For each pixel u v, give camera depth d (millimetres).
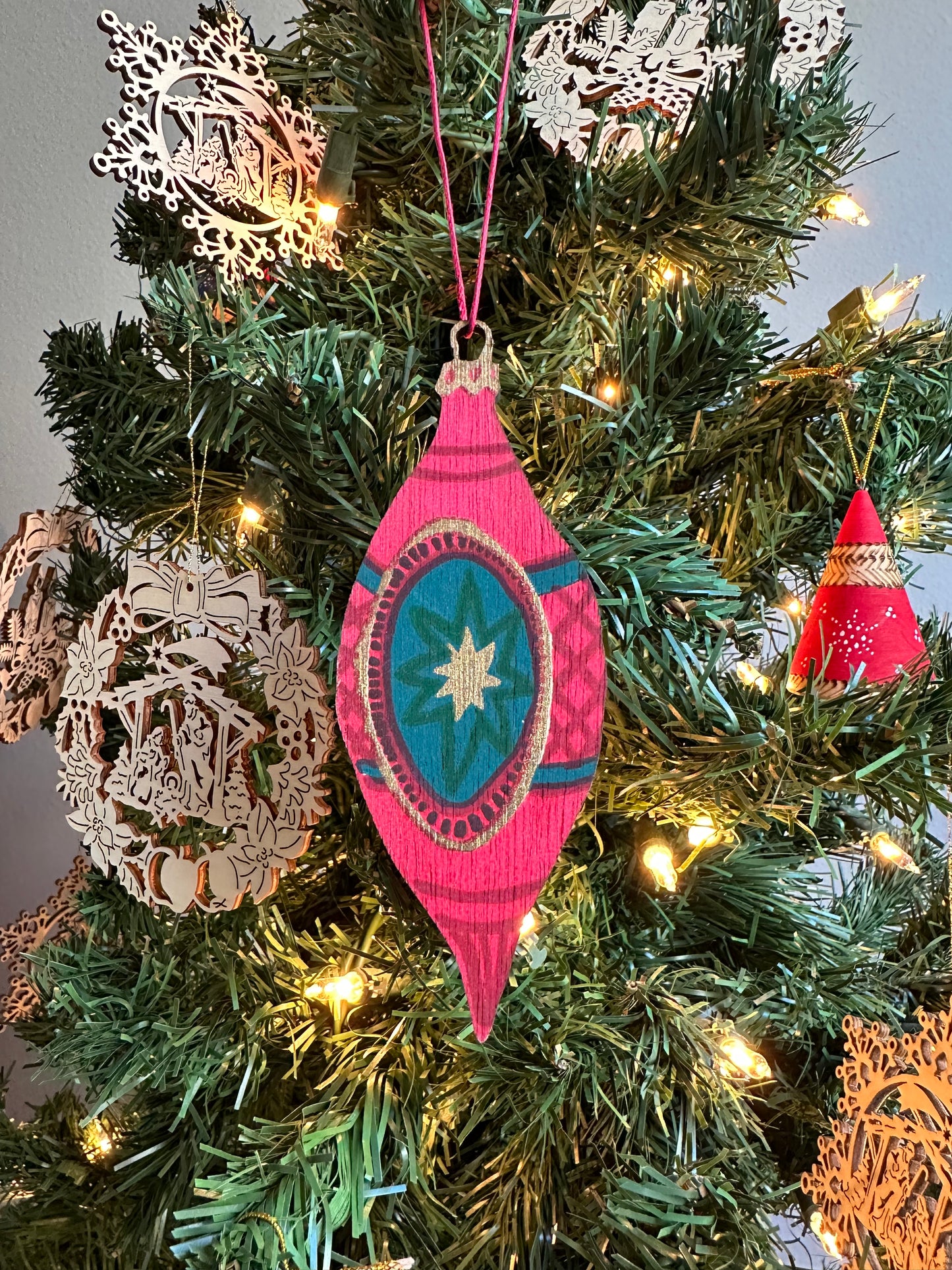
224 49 470
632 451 487
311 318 532
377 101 498
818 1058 580
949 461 599
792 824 561
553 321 529
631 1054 469
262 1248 401
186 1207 489
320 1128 450
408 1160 450
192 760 454
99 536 755
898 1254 344
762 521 530
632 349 501
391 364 526
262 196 483
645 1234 434
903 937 656
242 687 564
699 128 457
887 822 594
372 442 463
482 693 360
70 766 469
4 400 823
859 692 435
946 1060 332
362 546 464
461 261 529
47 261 808
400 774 365
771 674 536
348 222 554
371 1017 504
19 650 604
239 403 452
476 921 358
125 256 627
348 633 368
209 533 566
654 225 493
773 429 556
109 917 575
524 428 555
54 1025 621
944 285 789
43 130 791
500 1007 478
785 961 545
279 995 512
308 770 450
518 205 532
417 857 363
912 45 750
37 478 834
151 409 568
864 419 552
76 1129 624
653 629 476
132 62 438
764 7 502
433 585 365
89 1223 529
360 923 552
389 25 479
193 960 540
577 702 356
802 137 501
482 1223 464
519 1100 467
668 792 463
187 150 456
